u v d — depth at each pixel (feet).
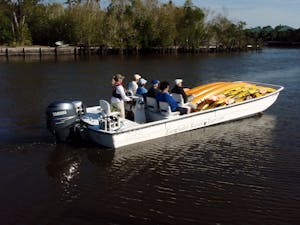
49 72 101.81
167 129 38.45
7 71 103.60
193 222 23.27
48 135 39.37
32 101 58.59
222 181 28.89
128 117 41.01
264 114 48.49
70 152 34.55
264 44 302.86
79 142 36.78
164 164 32.19
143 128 36.35
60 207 25.00
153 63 134.72
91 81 82.28
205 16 233.76
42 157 33.40
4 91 68.49
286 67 117.39
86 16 197.57
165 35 211.82
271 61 145.69
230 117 44.09
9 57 160.15
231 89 46.57
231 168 31.37
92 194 26.78
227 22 246.68
